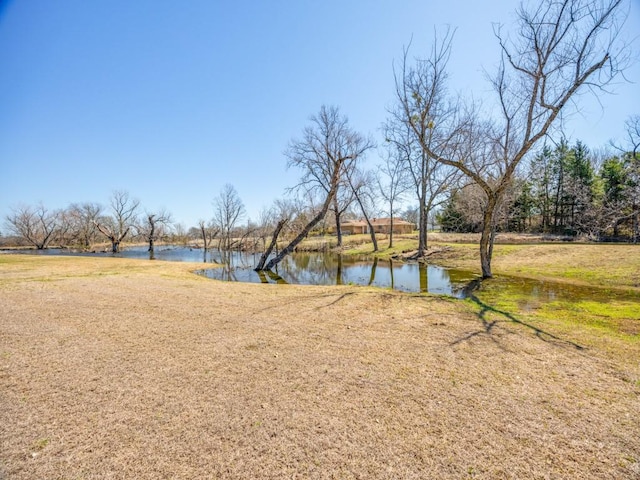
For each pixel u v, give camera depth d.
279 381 3.80
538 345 4.86
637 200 9.70
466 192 23.20
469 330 5.66
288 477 2.30
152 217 44.19
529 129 9.75
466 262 17.47
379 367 4.17
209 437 2.77
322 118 21.45
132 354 4.63
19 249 51.75
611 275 11.12
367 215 31.62
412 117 11.10
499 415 3.06
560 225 31.88
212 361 4.39
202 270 18.95
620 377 3.79
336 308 7.43
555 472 2.34
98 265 19.12
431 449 2.60
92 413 3.14
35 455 2.54
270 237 43.06
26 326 5.94
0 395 3.47
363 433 2.82
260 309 7.34
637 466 2.40
